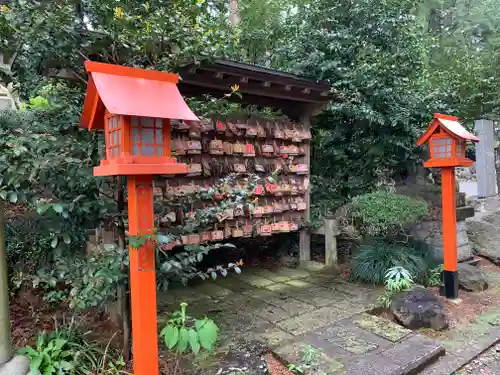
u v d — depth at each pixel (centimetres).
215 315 304
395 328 276
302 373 215
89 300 199
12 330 233
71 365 193
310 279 405
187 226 234
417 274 366
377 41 460
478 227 493
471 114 627
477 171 607
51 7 203
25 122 211
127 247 218
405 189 458
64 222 208
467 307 325
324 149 510
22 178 179
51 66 230
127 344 215
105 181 219
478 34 870
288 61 490
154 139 165
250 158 399
